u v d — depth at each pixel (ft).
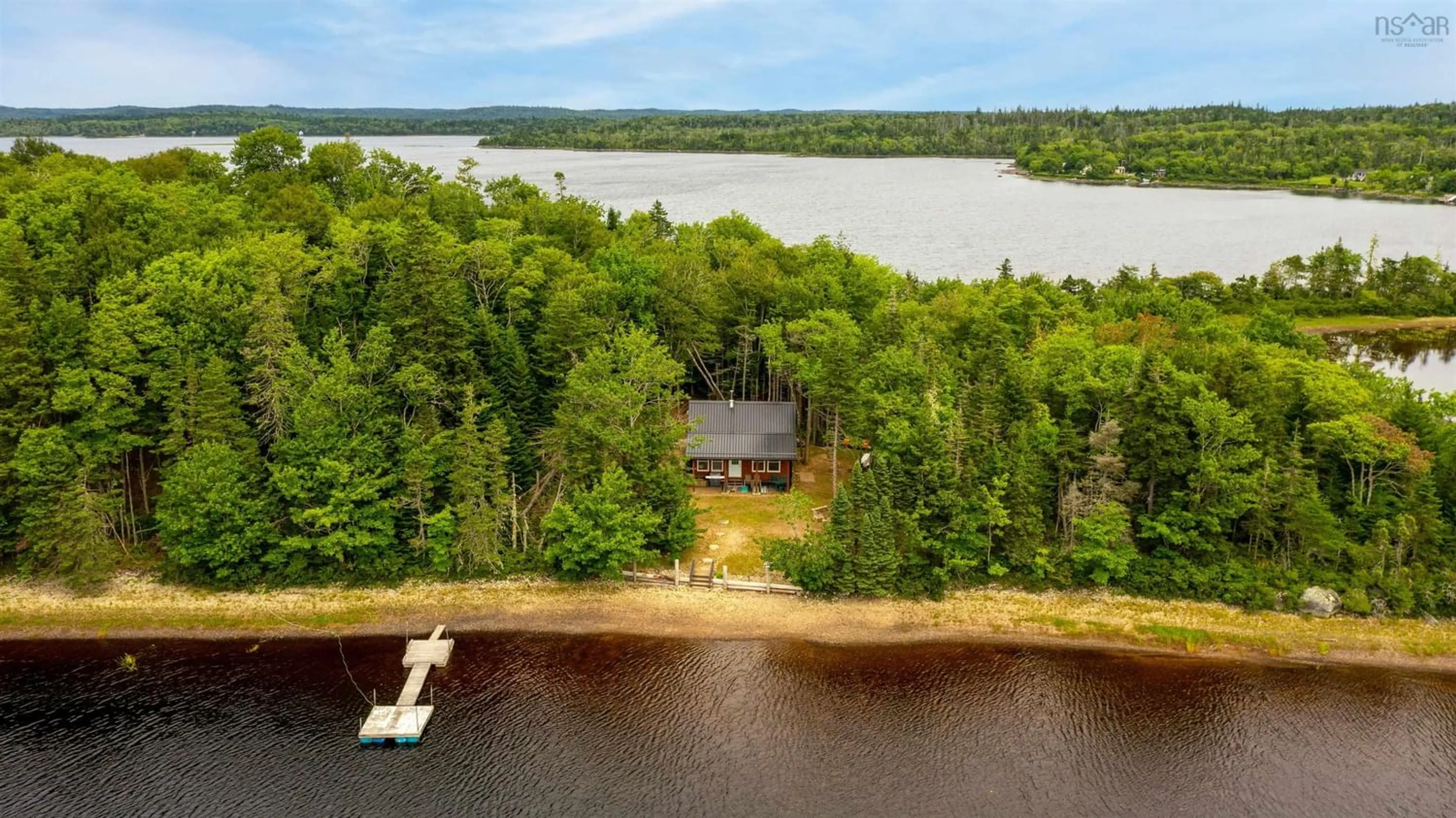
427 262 198.49
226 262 202.18
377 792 133.18
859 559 180.55
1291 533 186.39
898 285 304.09
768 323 249.96
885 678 162.09
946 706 154.51
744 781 136.67
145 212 233.76
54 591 177.99
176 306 191.31
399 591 182.60
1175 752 143.64
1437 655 167.32
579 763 139.85
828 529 186.50
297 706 151.64
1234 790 135.54
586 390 187.83
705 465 223.71
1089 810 131.85
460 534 184.85
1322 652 168.86
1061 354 220.84
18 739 141.59
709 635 173.27
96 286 201.36
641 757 141.59
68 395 173.68
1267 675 163.43
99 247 204.54
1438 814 130.82
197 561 176.96
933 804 132.57
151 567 185.37
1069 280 376.68
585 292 225.56
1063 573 184.55
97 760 137.69
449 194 293.02
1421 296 453.99
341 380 179.52
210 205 255.09
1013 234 639.35
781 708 153.69
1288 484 180.55
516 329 220.84
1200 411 181.78
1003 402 203.00
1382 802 133.39
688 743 144.87
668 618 177.27
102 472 184.44
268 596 179.22
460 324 199.21
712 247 321.93
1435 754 143.43
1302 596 177.17
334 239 220.23
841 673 163.32
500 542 190.19
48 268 193.77
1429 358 382.22
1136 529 191.93
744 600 181.88
